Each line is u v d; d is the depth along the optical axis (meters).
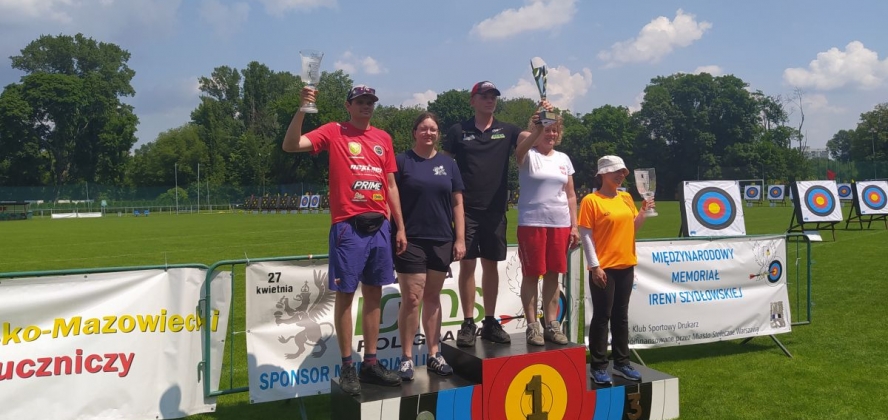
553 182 4.82
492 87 4.75
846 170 64.62
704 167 73.75
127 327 4.43
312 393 4.95
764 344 6.83
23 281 4.14
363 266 4.18
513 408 4.37
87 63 81.12
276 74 95.81
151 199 67.62
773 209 39.53
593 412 4.62
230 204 68.44
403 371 4.40
